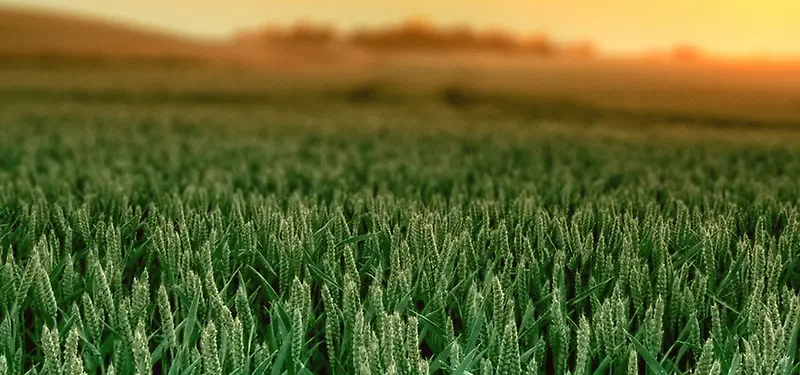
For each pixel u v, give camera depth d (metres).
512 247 4.00
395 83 54.34
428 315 2.68
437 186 7.04
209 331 2.10
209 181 7.10
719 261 3.62
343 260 3.79
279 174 7.29
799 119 29.28
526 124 24.67
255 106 38.22
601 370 2.37
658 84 53.19
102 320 2.59
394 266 2.88
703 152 12.39
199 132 19.00
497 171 8.87
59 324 2.81
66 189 6.08
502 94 47.31
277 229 3.93
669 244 4.02
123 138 15.37
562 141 15.27
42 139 14.23
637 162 10.74
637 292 2.92
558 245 3.84
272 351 2.55
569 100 43.06
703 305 2.88
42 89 44.56
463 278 3.18
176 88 48.38
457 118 29.72
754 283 3.00
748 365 2.11
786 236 3.72
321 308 3.24
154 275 3.65
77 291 2.98
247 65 76.25
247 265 3.27
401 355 2.14
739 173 8.32
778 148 13.06
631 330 2.96
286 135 17.72
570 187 5.91
